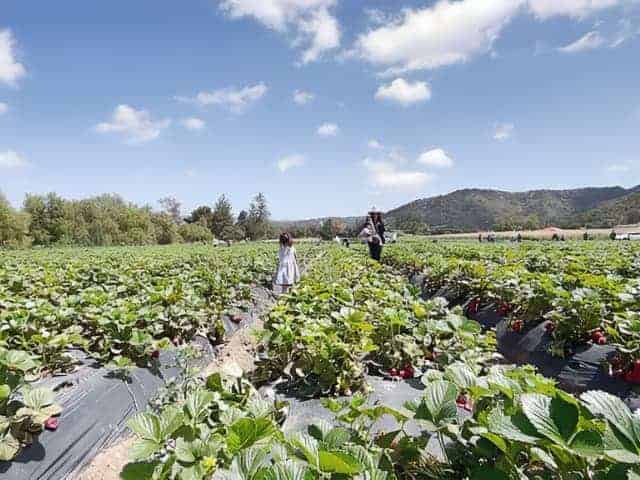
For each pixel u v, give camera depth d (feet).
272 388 15.96
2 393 10.92
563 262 40.60
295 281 42.42
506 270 30.30
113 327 18.89
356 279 37.83
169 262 52.70
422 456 7.88
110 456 14.38
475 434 7.18
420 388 15.24
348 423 9.35
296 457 6.71
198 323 24.80
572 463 5.76
